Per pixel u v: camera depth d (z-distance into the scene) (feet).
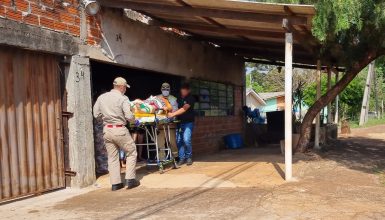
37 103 24.07
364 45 32.14
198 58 44.04
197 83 44.60
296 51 44.39
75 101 25.70
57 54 24.95
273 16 25.94
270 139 59.52
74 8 26.00
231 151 46.42
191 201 21.40
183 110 31.76
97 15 28.14
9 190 22.25
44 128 24.48
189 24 34.76
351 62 33.35
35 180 23.80
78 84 25.99
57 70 25.48
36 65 24.07
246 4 24.52
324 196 21.71
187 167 32.01
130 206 20.77
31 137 23.61
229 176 27.73
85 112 26.48
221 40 43.14
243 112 56.70
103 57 28.73
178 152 33.53
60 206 21.30
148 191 24.35
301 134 37.06
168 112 30.37
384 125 87.04
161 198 22.31
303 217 18.12
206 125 45.85
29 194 23.41
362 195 22.00
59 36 24.61
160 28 36.58
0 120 21.79
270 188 23.89
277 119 59.26
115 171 25.09
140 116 28.48
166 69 37.63
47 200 22.81
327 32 24.76
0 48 21.86
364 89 108.68
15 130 22.65
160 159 31.07
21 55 23.13
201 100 45.39
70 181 25.82
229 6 25.64
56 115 25.36
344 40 31.30
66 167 25.88
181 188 24.84
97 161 30.45
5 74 22.15
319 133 41.22
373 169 31.04
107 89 40.06
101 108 25.07
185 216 18.62
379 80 129.80
